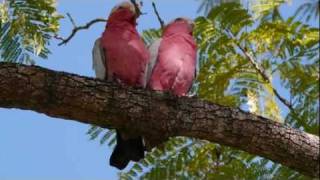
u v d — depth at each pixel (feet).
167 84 34.78
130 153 32.48
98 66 34.65
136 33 34.88
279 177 36.24
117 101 30.30
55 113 30.07
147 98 30.78
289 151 32.12
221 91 39.22
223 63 39.70
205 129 31.40
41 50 36.58
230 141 31.78
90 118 30.40
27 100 29.48
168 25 36.73
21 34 36.37
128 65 34.22
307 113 39.75
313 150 32.27
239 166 36.86
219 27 39.73
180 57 35.09
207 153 37.81
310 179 35.63
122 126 30.91
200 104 31.50
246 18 39.73
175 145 37.81
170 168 37.37
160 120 30.91
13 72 29.22
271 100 39.24
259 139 31.78
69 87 29.71
